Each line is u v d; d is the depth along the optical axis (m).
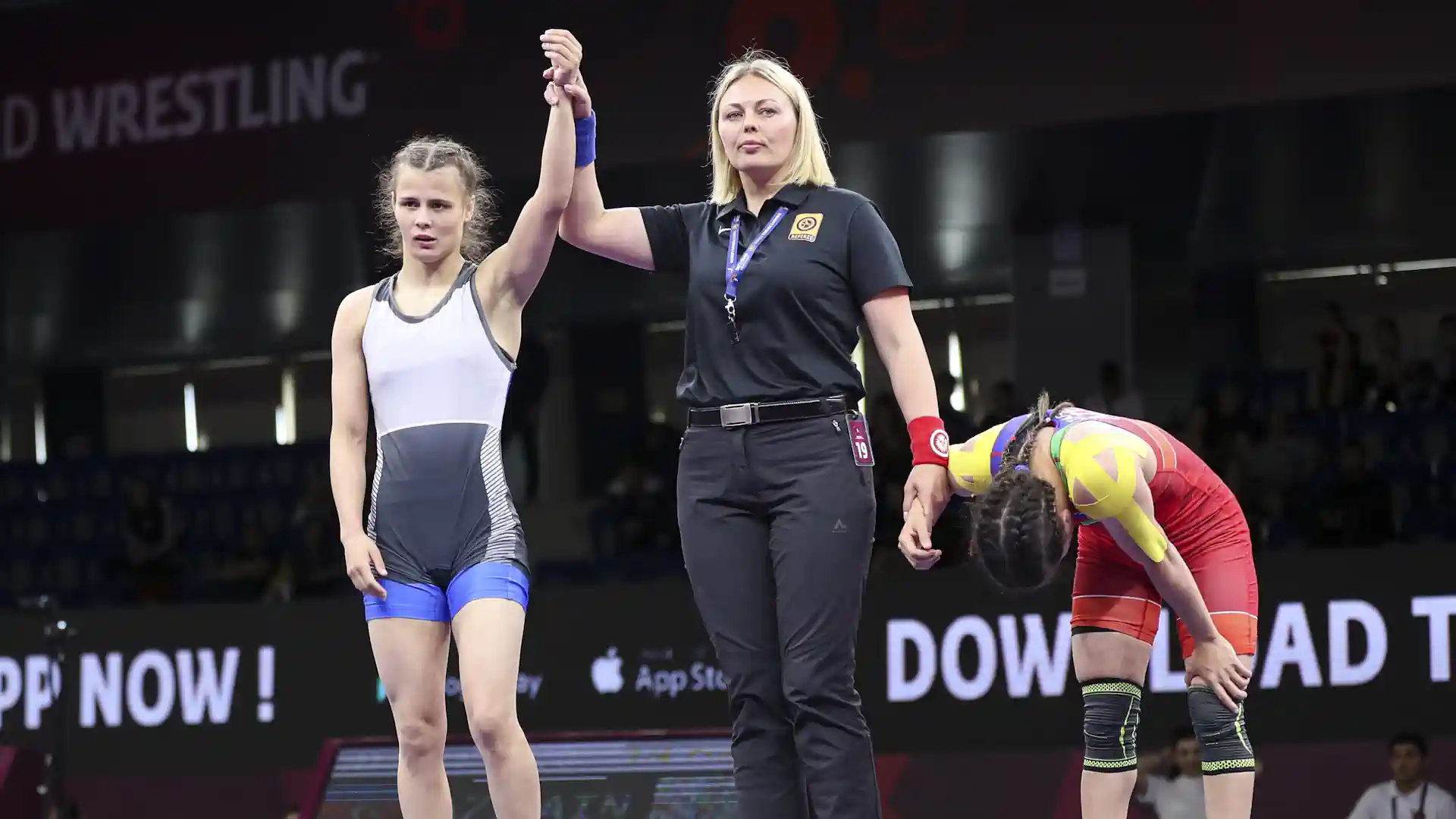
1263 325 18.14
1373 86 12.10
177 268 16.45
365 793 7.63
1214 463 15.16
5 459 21.17
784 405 4.77
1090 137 13.23
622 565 15.83
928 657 11.53
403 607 4.95
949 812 11.33
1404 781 10.44
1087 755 5.44
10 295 17.70
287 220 14.31
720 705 11.87
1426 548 10.84
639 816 7.42
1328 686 10.92
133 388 21.23
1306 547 14.12
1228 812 5.28
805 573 4.68
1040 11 12.64
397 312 5.12
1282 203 16.17
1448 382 16.14
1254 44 12.33
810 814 4.90
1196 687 5.45
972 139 13.02
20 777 11.69
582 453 19.95
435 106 13.45
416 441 5.02
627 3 13.19
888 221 16.44
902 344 4.88
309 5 13.81
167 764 12.68
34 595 18.38
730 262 4.89
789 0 12.98
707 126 12.95
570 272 17.61
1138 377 17.12
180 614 12.81
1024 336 16.97
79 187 14.30
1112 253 16.77
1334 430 16.02
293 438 20.75
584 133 5.17
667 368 20.02
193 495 18.94
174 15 14.16
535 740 7.77
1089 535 5.61
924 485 4.80
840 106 12.95
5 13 14.52
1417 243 17.47
